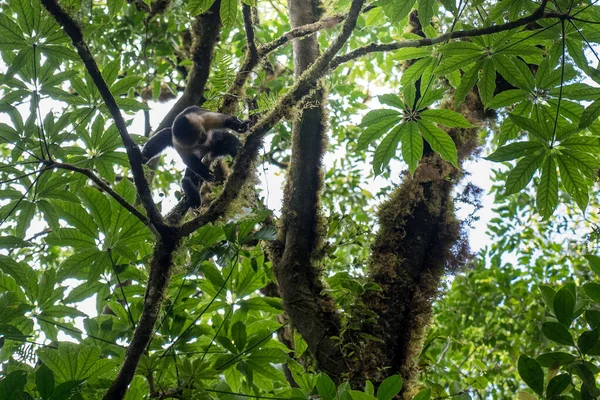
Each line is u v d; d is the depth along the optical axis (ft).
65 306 13.47
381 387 10.02
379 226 14.02
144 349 11.96
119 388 11.53
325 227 14.25
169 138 20.12
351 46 29.35
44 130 13.67
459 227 13.92
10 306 12.33
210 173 18.06
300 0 17.06
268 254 14.44
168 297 13.78
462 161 14.85
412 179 13.74
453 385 13.65
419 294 13.05
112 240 13.23
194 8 11.92
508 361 31.58
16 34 12.37
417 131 13.00
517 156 12.07
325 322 13.00
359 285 12.55
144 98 28.99
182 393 12.41
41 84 13.15
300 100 13.07
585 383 10.15
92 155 14.29
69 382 10.41
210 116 18.24
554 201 12.23
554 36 12.47
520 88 12.67
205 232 13.21
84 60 11.76
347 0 17.02
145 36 25.52
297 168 14.57
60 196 13.39
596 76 11.54
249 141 12.90
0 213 13.55
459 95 13.06
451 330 29.96
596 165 11.82
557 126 12.35
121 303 14.17
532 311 29.50
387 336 12.55
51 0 11.41
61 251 29.37
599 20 12.19
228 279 14.46
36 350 11.51
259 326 14.21
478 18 15.42
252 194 13.58
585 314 11.00
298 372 14.49
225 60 17.53
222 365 13.14
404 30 18.53
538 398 11.11
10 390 9.97
